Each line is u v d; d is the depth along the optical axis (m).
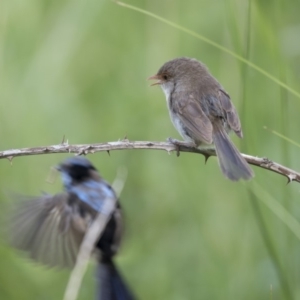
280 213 11.15
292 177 9.96
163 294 12.76
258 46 14.23
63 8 15.21
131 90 14.91
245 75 11.08
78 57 15.14
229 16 11.10
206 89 11.95
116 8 15.49
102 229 8.23
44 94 14.70
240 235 13.25
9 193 8.67
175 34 14.74
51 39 15.05
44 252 8.26
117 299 8.27
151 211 13.79
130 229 13.30
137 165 14.30
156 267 13.03
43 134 14.41
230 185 13.76
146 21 14.94
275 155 13.43
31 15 15.03
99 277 8.37
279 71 11.20
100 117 14.73
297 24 14.41
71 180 8.84
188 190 13.70
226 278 12.80
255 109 13.78
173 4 14.84
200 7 14.98
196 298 12.71
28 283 12.83
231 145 10.53
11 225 8.36
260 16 11.46
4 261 12.77
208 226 13.39
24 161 14.26
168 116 14.62
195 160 13.95
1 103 14.47
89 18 15.24
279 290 12.55
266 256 13.04
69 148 9.23
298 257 12.23
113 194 8.71
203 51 14.84
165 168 14.13
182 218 13.62
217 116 11.61
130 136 14.52
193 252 13.23
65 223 8.44
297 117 13.51
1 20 14.88
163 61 14.70
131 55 15.19
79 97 14.84
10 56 14.86
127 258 13.08
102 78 15.05
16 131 14.38
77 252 8.32
